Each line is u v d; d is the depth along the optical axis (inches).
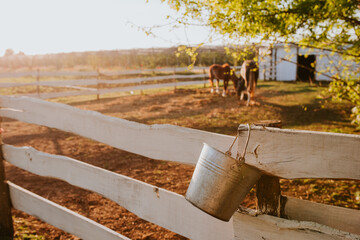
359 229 53.9
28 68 1238.3
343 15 113.3
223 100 486.9
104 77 912.9
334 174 48.6
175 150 71.5
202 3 104.2
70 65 1336.1
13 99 116.2
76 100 549.0
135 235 123.6
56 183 176.9
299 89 603.8
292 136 52.0
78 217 96.8
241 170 51.4
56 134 298.7
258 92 584.4
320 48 128.0
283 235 55.1
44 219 109.3
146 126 77.2
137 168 197.8
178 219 71.4
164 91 652.1
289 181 173.9
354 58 131.8
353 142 46.4
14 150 117.8
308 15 112.0
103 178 88.4
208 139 64.6
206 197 53.2
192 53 112.3
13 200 119.6
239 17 106.3
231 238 62.9
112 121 85.2
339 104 413.7
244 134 57.5
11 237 118.2
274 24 114.4
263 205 58.4
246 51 122.4
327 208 55.9
